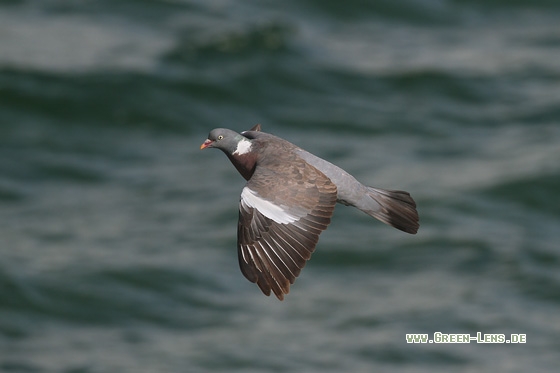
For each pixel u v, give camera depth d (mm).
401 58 30812
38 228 22047
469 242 21516
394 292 19766
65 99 27703
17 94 27656
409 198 9391
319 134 26812
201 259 20781
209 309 19250
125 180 24391
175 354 17859
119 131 26812
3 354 18094
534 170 24359
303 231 8242
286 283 7977
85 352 18125
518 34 33000
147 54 30281
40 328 18906
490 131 27094
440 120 27609
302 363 17438
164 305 19406
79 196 23609
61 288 19812
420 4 34250
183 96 28188
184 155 25688
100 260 20688
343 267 20703
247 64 29750
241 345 17984
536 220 22797
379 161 25266
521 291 19797
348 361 17422
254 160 9352
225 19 32812
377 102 28453
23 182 24219
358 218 22438
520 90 29188
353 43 31797
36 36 31297
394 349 17828
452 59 30922
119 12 33188
